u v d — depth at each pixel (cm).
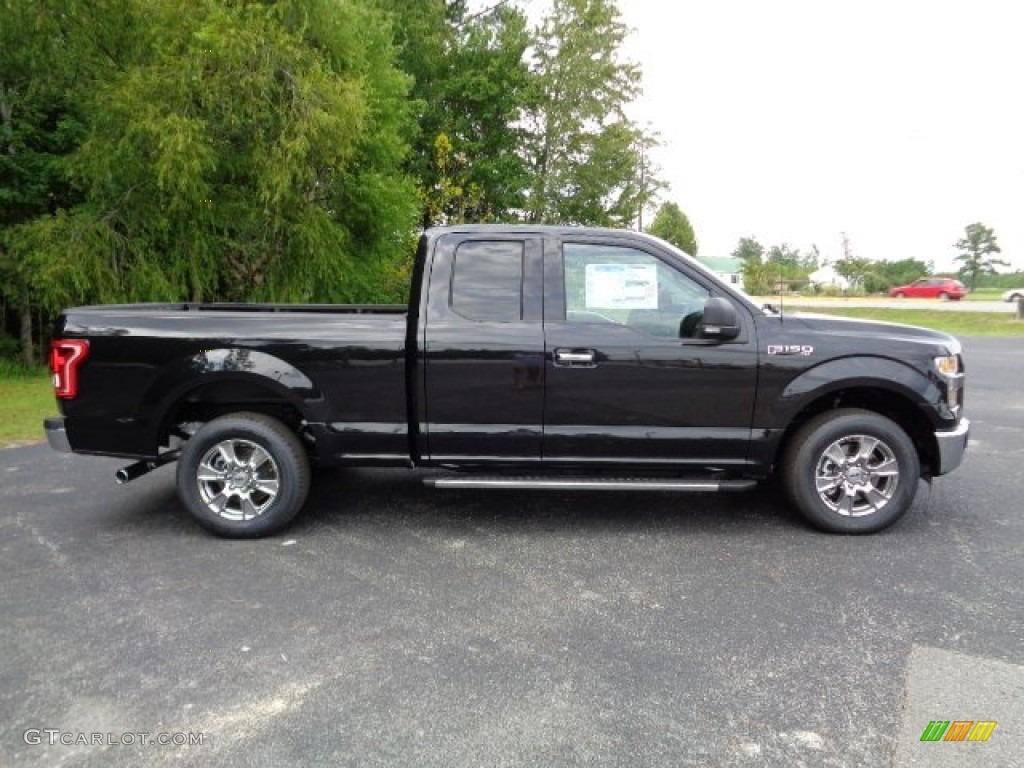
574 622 336
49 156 1308
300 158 1171
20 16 1167
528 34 2662
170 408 446
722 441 443
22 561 411
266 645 314
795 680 286
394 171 1666
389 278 1872
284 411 473
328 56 1296
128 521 483
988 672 291
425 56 2556
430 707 269
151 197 1232
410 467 459
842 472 448
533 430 445
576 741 249
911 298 4522
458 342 439
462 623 336
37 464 645
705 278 444
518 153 2731
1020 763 237
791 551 424
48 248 1195
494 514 498
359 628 330
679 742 248
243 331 440
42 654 306
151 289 1244
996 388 1104
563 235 452
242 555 421
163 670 294
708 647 312
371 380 443
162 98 1116
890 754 242
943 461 446
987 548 427
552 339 438
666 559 413
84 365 440
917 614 342
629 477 466
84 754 242
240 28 1114
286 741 249
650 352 436
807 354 435
